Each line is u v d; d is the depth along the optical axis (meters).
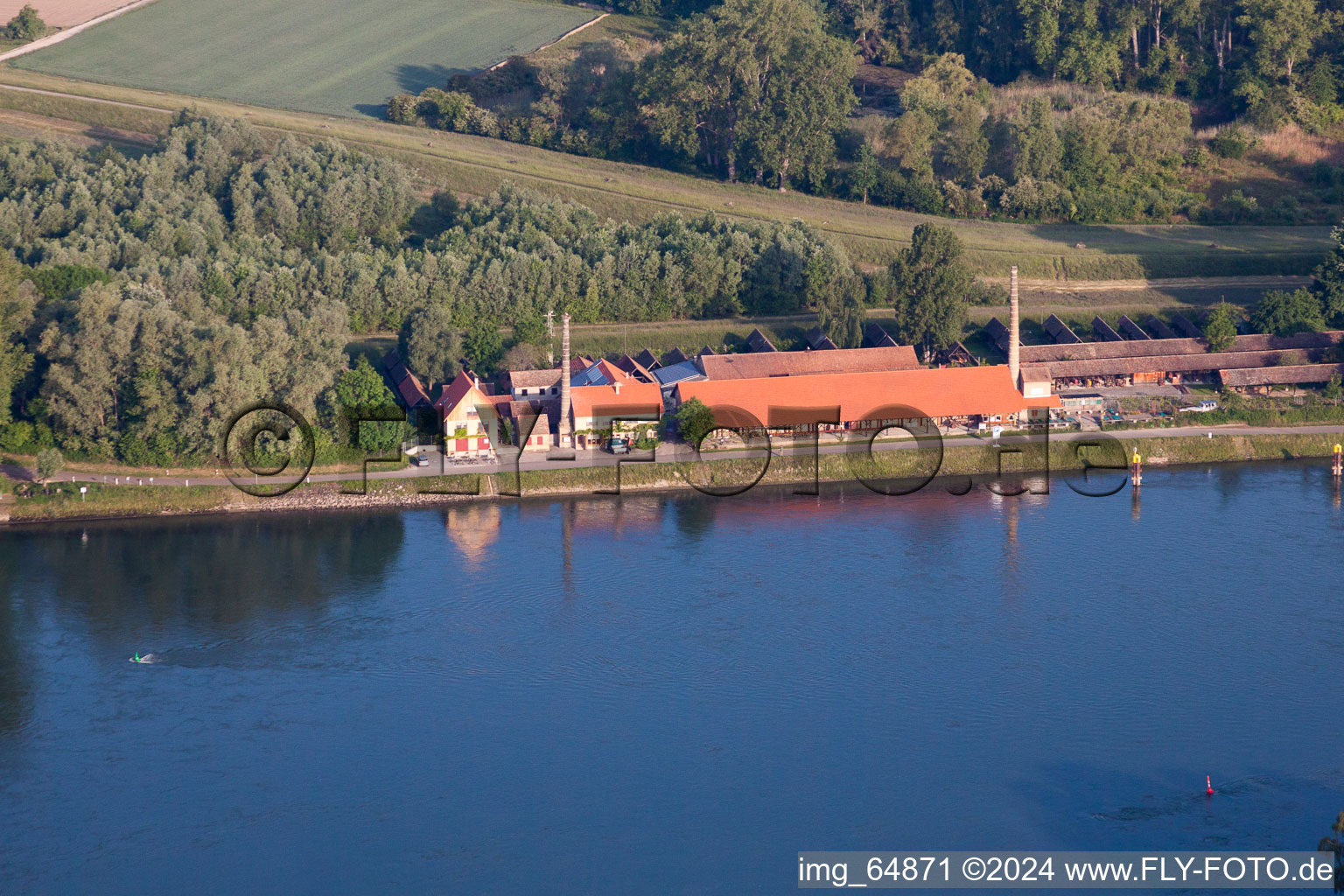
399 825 180.12
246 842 176.25
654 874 170.50
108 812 181.50
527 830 179.38
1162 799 184.12
